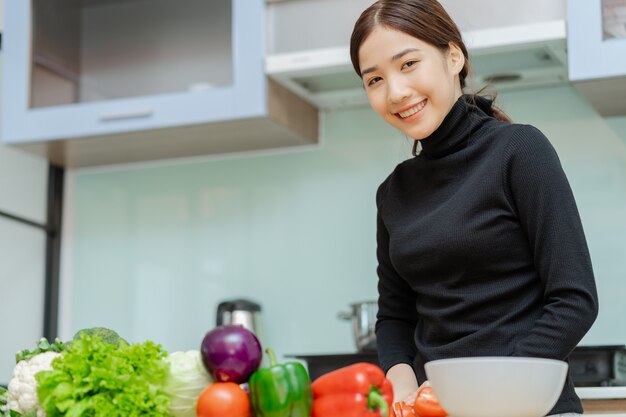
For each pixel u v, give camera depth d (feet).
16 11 9.53
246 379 3.14
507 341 4.34
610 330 8.63
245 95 8.61
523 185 4.34
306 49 8.53
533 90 9.20
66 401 2.97
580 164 8.95
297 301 9.80
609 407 7.02
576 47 7.56
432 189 4.75
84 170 10.78
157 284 10.35
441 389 3.09
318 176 9.89
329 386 3.14
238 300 9.54
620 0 7.54
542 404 3.05
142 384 3.05
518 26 7.72
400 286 5.12
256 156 10.17
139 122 8.98
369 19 4.52
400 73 4.47
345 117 9.86
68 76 9.37
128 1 9.36
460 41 4.76
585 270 4.12
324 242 9.78
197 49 9.00
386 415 3.05
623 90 7.93
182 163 10.45
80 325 10.57
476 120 4.63
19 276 10.08
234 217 10.17
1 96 10.05
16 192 10.09
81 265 10.68
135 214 10.57
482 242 4.42
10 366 9.84
